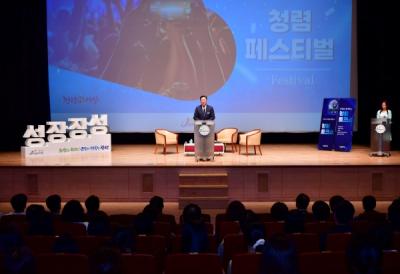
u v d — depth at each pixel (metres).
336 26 13.59
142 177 10.64
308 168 10.60
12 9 13.57
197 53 13.70
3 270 3.27
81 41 13.61
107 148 12.58
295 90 13.74
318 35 13.62
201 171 10.59
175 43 13.70
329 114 12.88
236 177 10.60
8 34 13.63
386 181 10.64
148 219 5.79
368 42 13.78
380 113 12.12
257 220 6.17
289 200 10.66
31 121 14.02
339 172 10.62
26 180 10.66
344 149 12.63
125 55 13.68
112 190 10.66
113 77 13.72
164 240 5.34
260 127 13.86
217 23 13.66
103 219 5.90
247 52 13.67
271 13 13.59
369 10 13.66
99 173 10.64
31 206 6.55
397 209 6.13
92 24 13.60
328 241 5.20
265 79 13.73
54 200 7.15
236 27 13.65
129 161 11.15
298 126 13.84
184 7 13.62
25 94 13.91
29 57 13.88
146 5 13.59
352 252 2.94
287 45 13.65
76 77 13.70
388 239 5.09
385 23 13.56
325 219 6.52
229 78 13.75
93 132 12.51
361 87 13.97
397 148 13.51
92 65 13.69
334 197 7.02
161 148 13.44
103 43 13.63
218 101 13.81
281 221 6.10
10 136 13.93
